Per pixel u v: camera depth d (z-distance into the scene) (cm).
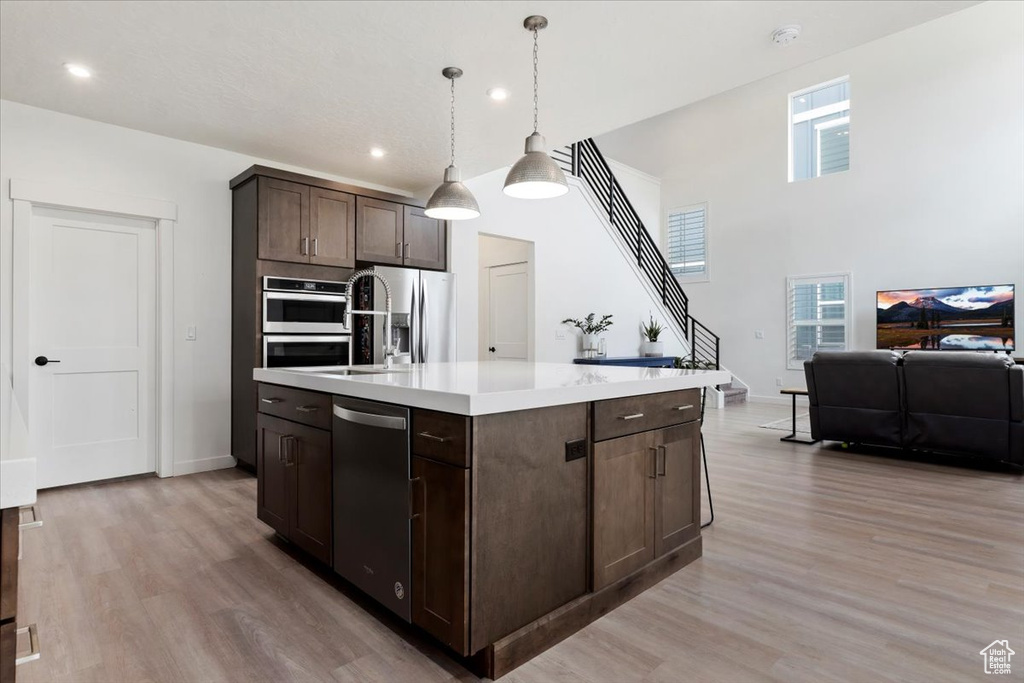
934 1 235
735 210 877
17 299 332
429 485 167
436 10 237
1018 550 250
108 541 264
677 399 233
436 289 468
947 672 158
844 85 789
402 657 169
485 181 555
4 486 63
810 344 806
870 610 196
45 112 340
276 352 387
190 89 312
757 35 261
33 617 192
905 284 723
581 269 686
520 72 295
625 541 205
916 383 420
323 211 411
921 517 297
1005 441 387
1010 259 651
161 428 387
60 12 235
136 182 374
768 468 409
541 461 175
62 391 356
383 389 185
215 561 242
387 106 337
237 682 156
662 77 302
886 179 737
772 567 233
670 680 157
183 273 395
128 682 156
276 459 260
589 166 728
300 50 269
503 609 164
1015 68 650
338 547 211
